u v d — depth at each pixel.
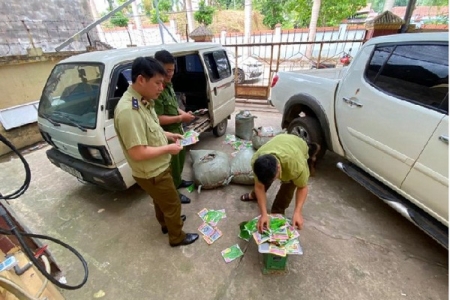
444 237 1.66
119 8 5.84
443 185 1.61
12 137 3.97
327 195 2.66
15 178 3.23
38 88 4.44
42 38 7.38
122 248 2.10
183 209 2.53
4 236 1.16
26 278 1.00
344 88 2.42
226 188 2.84
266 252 1.59
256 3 20.59
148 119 1.56
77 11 8.35
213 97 3.50
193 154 3.17
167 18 17.62
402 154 1.87
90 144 2.12
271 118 5.10
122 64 2.27
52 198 2.79
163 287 1.76
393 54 1.99
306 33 12.16
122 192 2.85
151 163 1.62
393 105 1.91
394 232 2.16
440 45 1.67
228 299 1.67
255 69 8.73
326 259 1.92
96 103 2.08
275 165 1.48
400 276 1.78
